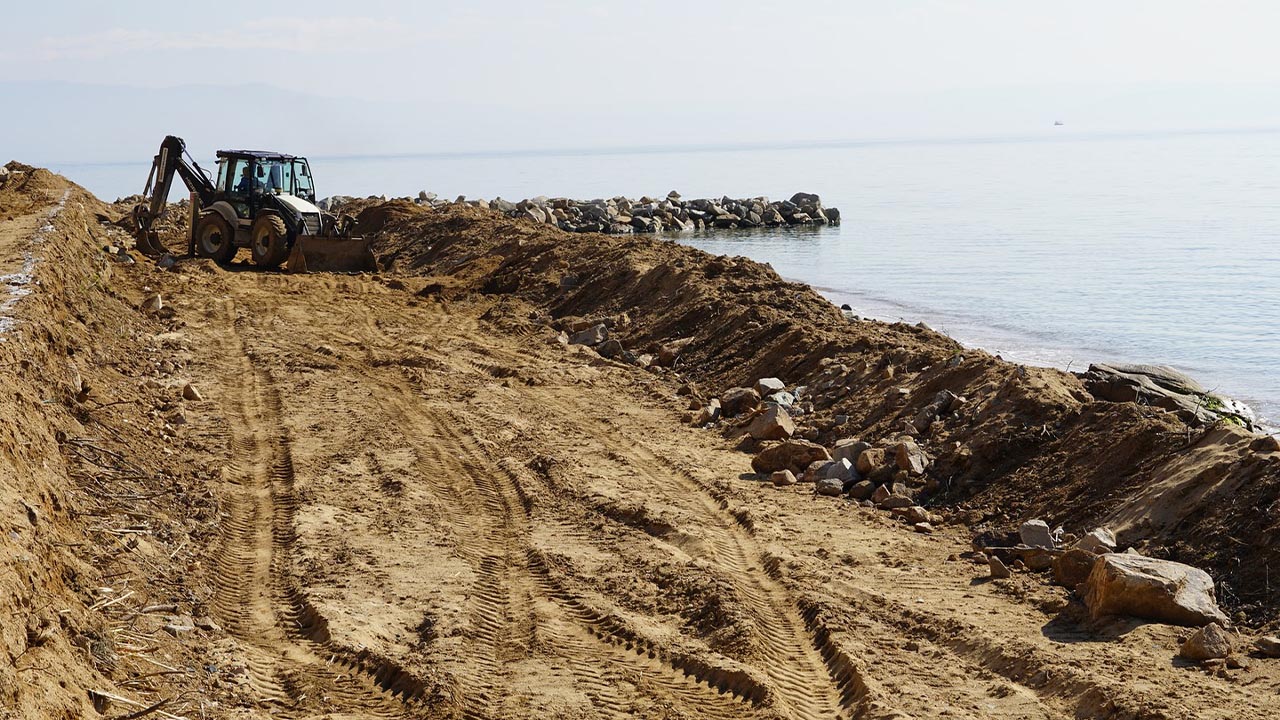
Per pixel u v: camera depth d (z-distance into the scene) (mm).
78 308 15375
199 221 27984
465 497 11094
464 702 6891
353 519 10172
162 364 15820
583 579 8992
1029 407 11586
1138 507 9438
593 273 23375
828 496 11445
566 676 7340
